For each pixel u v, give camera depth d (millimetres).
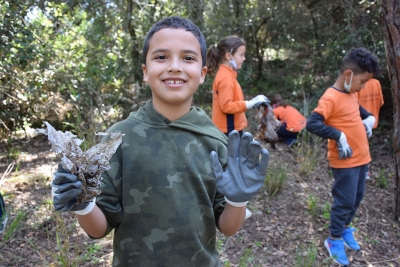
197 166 1181
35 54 4488
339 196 2729
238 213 1135
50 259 2527
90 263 2520
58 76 5027
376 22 6262
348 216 2875
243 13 7496
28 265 2465
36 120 5355
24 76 4621
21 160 4531
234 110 3137
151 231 1146
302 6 7766
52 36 4945
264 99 3328
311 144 5148
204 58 1278
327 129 2582
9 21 4074
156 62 1154
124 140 1178
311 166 4316
